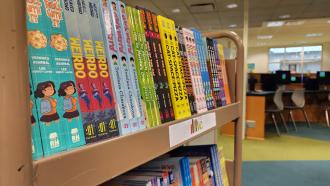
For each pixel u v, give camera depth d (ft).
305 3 18.85
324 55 42.88
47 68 1.24
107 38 1.61
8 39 0.95
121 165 1.49
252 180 10.06
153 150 1.79
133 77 1.77
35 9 1.22
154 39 2.10
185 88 2.44
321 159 12.52
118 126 1.57
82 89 1.39
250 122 16.66
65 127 1.28
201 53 3.00
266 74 22.11
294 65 45.93
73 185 1.19
